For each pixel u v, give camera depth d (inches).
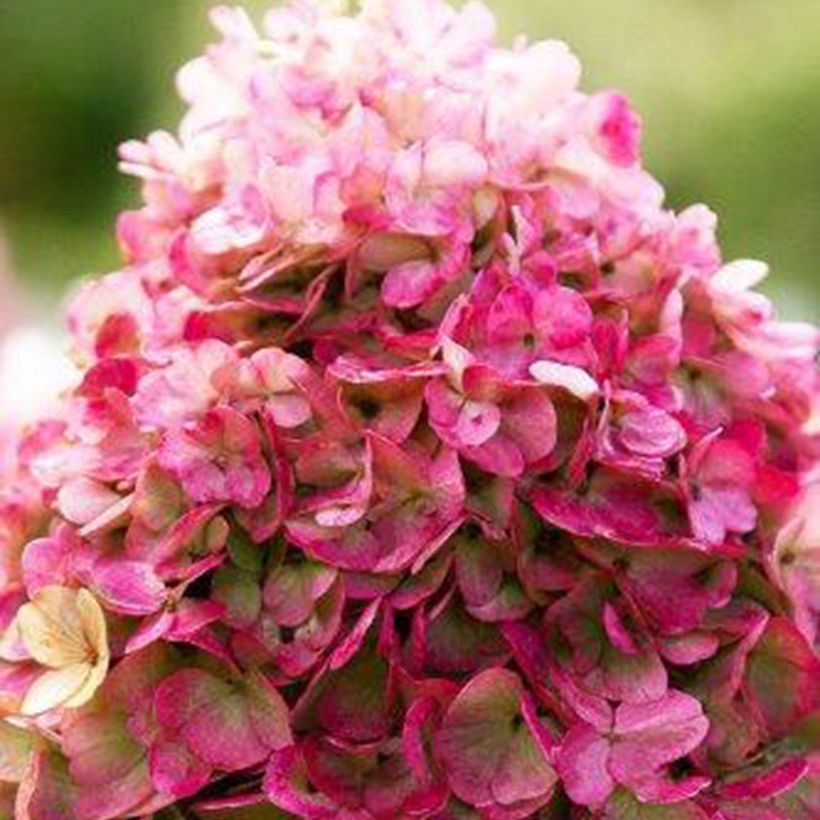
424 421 24.3
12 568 25.6
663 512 24.5
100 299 26.4
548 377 23.9
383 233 24.6
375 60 25.3
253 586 24.2
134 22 61.6
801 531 24.9
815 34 57.7
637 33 57.3
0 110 63.9
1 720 24.5
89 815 24.0
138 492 24.3
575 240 25.2
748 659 24.6
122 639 24.3
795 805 24.6
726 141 57.6
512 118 25.6
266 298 24.9
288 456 24.2
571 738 23.6
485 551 24.2
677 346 25.0
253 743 23.8
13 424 30.5
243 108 26.2
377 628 24.0
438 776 23.8
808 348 25.9
